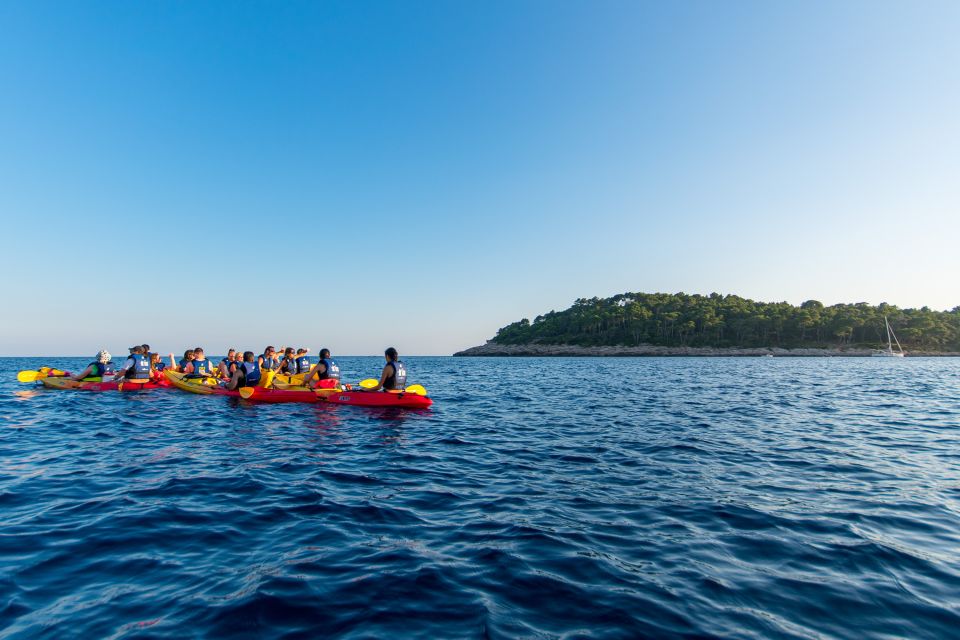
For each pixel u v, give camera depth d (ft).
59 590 10.42
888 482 19.17
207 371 57.06
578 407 45.57
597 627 9.01
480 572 11.34
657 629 8.93
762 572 11.34
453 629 8.95
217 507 16.03
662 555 12.31
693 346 371.76
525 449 25.84
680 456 23.98
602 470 21.26
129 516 15.07
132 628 8.97
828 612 9.60
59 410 39.27
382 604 9.86
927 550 12.57
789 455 24.09
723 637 8.70
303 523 14.64
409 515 15.39
